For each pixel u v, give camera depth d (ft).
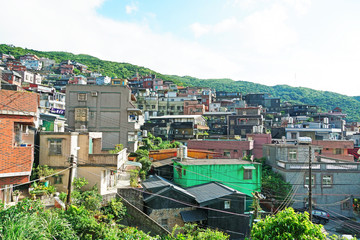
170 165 94.79
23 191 51.08
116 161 61.46
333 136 171.22
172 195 62.90
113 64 505.66
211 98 315.17
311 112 302.04
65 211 41.63
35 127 57.52
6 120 43.65
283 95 514.27
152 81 324.19
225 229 61.72
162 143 155.43
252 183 80.94
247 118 187.32
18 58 395.55
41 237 28.89
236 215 63.26
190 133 179.83
